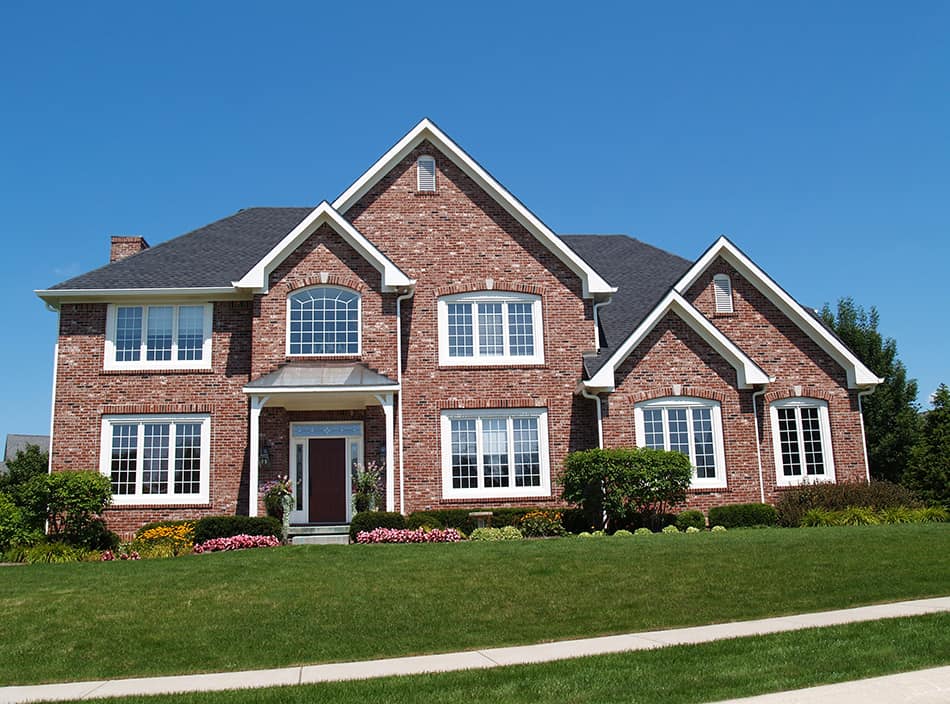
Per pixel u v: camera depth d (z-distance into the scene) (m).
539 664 11.33
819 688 9.59
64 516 24.55
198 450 27.36
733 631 12.95
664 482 24.45
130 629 13.82
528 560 18.02
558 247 28.91
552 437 27.80
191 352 27.95
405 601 15.11
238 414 27.52
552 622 13.95
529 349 28.55
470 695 9.91
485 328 28.59
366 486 26.58
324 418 27.77
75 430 27.17
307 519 27.22
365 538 23.94
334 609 14.69
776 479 28.16
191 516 26.86
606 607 14.68
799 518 25.69
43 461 55.75
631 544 19.72
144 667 12.20
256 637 13.38
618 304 31.41
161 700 10.30
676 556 18.06
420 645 12.94
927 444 30.09
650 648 12.01
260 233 31.58
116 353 27.77
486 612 14.48
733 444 26.80
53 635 13.60
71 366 27.48
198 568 18.22
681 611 14.41
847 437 28.64
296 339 27.20
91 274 28.31
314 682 10.95
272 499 26.00
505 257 28.95
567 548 19.38
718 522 25.66
